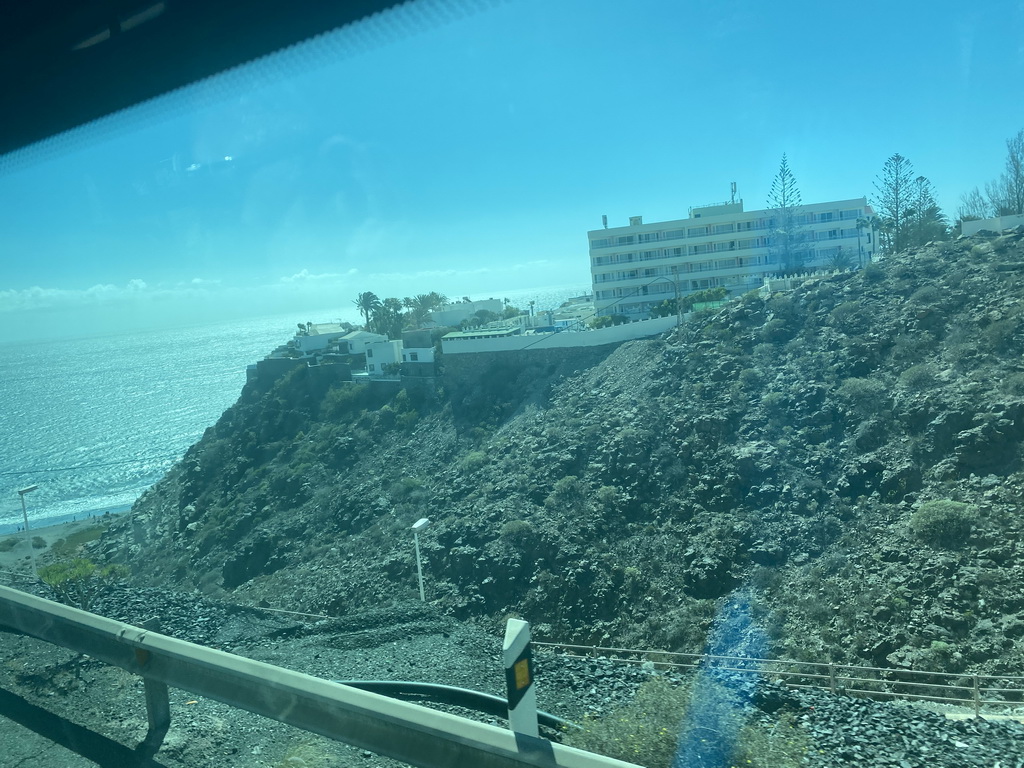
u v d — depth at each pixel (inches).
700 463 1168.8
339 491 1609.3
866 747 263.3
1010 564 753.0
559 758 153.5
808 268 2608.3
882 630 741.9
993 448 912.9
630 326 1814.7
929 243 1633.9
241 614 470.6
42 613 245.4
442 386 1894.7
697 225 2726.4
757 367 1344.7
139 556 1745.8
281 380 2183.8
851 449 1058.7
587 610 984.3
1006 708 443.2
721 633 842.2
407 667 350.0
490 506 1263.5
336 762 210.5
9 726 227.1
